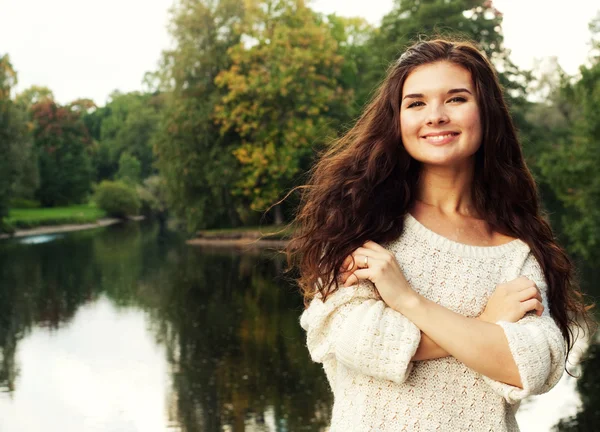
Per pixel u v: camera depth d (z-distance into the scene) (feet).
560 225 68.23
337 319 5.69
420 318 5.47
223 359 44.27
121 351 47.19
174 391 37.91
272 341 48.73
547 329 5.56
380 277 5.57
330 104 120.16
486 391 5.58
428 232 5.92
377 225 5.89
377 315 5.49
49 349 48.29
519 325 5.47
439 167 6.11
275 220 127.24
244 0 120.37
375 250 5.72
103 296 69.67
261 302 64.49
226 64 119.75
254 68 118.73
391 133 6.07
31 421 33.71
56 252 116.26
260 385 38.42
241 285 74.95
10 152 159.63
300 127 112.88
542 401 33.09
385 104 6.12
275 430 31.22
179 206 125.39
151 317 58.59
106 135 298.76
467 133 5.87
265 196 118.21
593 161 53.01
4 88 158.20
